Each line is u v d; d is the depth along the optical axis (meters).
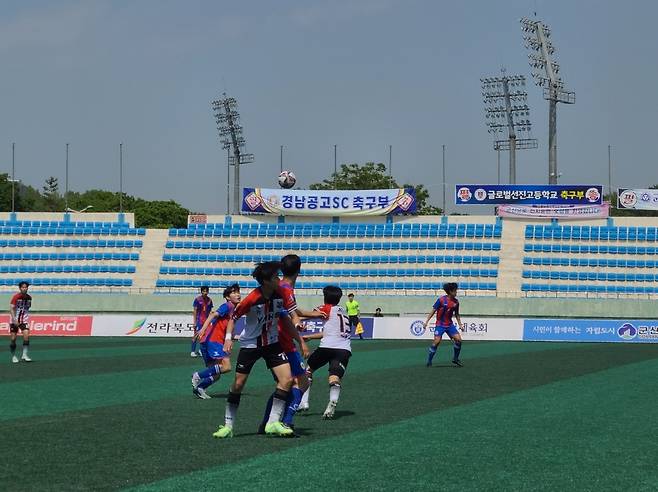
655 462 9.65
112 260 58.72
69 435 11.32
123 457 9.67
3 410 14.06
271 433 11.34
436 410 14.39
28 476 8.58
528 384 19.12
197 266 58.44
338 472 8.88
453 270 56.34
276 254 58.62
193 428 12.05
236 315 11.12
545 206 57.78
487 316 52.28
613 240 56.59
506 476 8.79
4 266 58.59
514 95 74.50
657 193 57.38
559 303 51.72
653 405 15.15
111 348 32.56
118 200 121.50
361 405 15.13
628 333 40.50
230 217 60.00
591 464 9.49
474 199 58.34
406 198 58.22
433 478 8.63
